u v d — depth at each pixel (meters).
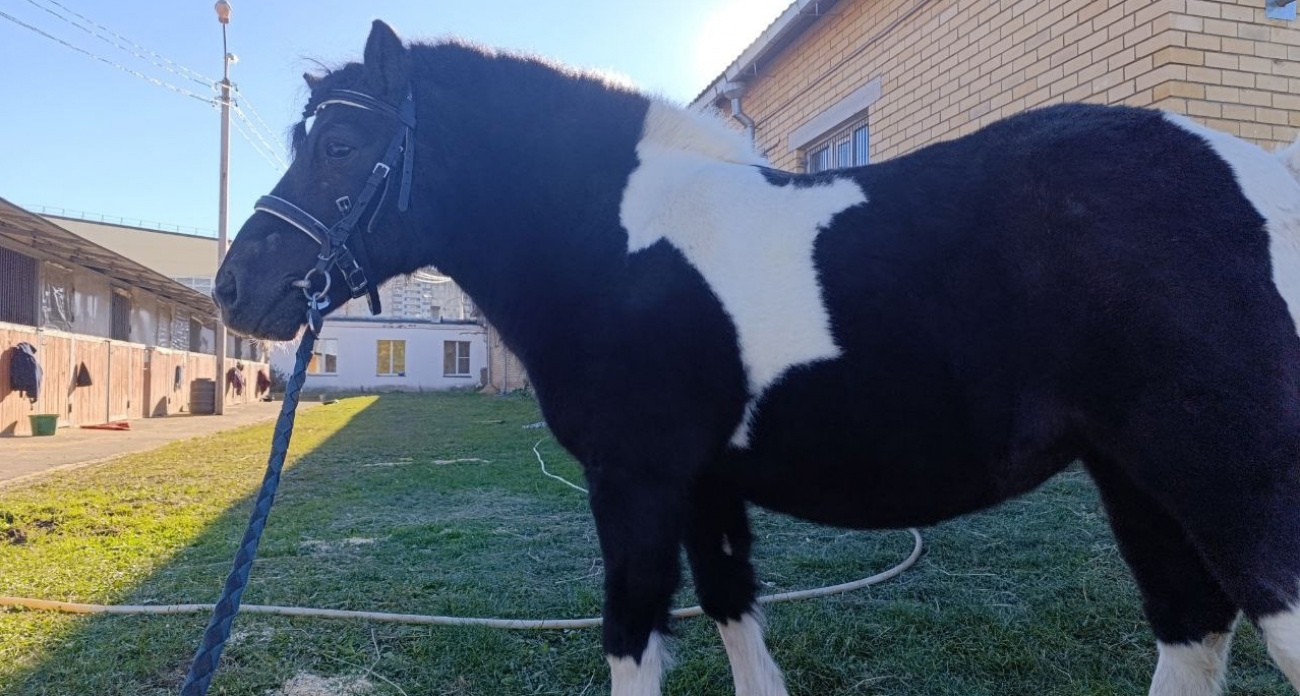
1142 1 4.18
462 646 2.72
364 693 2.41
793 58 8.03
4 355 11.41
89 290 14.71
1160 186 1.45
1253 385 1.32
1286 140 4.21
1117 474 1.65
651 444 1.77
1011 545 3.75
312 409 18.94
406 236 2.11
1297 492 1.30
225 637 1.47
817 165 7.86
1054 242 1.49
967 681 2.46
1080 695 2.32
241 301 2.00
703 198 1.86
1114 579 3.18
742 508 2.13
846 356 1.62
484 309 2.20
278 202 2.04
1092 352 1.45
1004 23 5.18
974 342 1.54
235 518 5.06
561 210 2.00
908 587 3.27
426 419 14.42
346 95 2.07
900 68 6.30
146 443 10.44
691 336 1.75
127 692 2.40
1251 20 4.16
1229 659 2.47
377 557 4.00
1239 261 1.38
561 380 1.91
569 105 2.12
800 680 2.49
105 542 4.38
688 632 2.89
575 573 3.65
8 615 3.07
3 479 6.85
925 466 1.62
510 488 6.12
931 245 1.59
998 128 1.68
